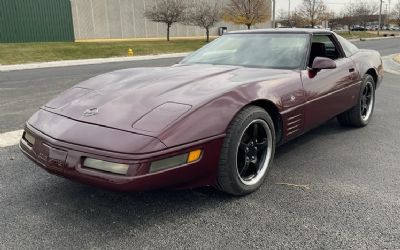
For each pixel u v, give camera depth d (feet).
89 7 110.63
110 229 8.43
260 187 10.51
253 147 10.10
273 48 12.92
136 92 9.55
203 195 10.00
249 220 8.75
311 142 14.69
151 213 9.11
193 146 8.27
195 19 124.47
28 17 87.76
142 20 123.65
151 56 77.61
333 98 13.34
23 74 42.75
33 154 9.03
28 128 9.49
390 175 11.39
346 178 11.16
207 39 125.29
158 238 8.07
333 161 12.60
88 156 7.95
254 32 14.11
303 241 7.91
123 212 9.16
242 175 9.91
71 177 8.25
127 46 92.22
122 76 11.09
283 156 13.09
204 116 8.60
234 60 12.78
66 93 10.53
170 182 8.16
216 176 9.18
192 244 7.84
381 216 8.91
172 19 117.91
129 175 7.64
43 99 24.66
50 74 42.19
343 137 15.33
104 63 60.59
